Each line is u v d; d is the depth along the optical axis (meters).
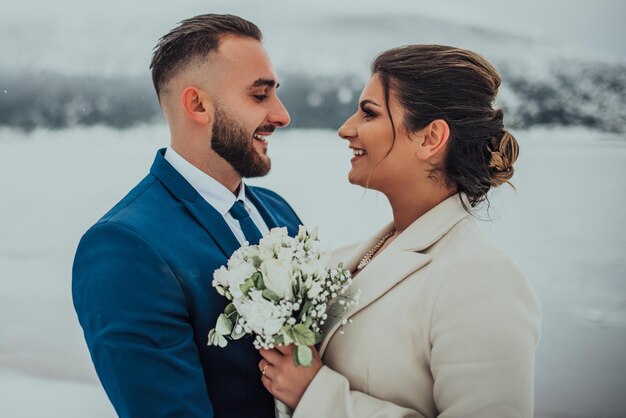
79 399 3.15
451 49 1.44
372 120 1.43
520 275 1.29
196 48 1.52
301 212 4.66
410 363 1.33
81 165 5.63
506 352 1.23
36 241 4.66
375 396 1.36
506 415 1.22
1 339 3.67
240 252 1.38
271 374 1.39
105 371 1.32
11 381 3.28
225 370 1.44
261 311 1.26
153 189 1.51
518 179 4.88
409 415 1.30
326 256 1.39
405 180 1.45
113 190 5.35
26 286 4.25
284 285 1.29
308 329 1.29
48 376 3.35
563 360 3.39
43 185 5.28
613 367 3.34
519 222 4.38
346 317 1.38
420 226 1.43
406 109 1.40
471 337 1.25
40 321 3.87
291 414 1.46
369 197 4.96
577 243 4.14
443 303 1.29
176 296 1.36
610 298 3.75
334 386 1.33
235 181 1.61
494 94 1.45
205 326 1.41
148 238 1.38
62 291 4.23
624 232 4.16
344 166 5.43
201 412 1.34
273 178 5.18
